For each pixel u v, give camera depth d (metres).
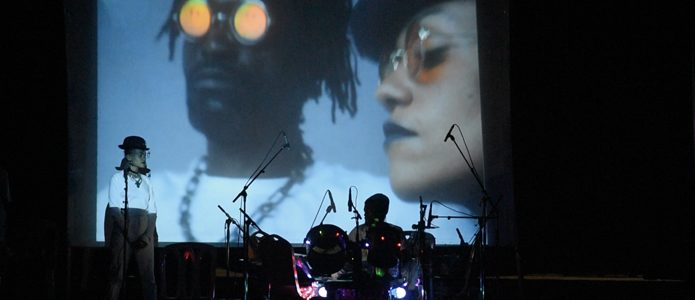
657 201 9.42
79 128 9.88
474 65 9.91
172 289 9.07
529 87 9.63
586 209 9.57
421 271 7.58
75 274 9.43
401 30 10.04
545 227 9.59
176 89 10.09
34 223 8.48
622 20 9.52
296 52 10.09
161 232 9.98
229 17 10.14
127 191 7.87
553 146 9.61
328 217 9.98
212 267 7.81
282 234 9.98
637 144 9.50
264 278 7.43
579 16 9.56
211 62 10.11
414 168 9.95
